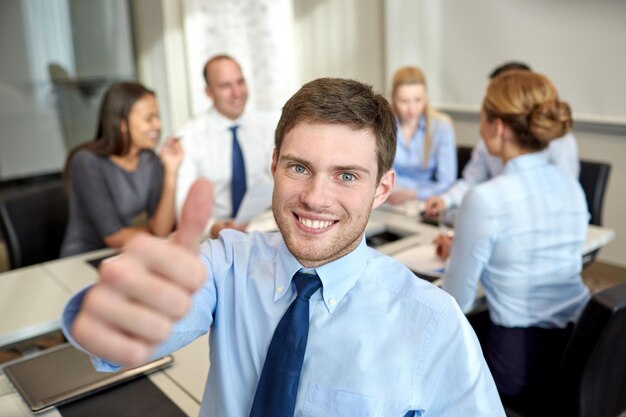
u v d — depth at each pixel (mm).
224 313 963
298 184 845
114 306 380
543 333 1613
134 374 1267
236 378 955
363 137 837
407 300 924
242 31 4383
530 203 1559
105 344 380
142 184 2316
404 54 4152
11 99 4488
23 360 1344
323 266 919
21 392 1208
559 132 1551
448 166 2949
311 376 906
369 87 909
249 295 960
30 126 4605
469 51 3822
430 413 912
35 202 2258
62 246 2240
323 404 895
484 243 1542
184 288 389
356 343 906
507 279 1591
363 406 883
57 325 1579
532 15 3467
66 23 4527
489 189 1542
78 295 590
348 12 4488
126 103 2199
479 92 3836
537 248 1575
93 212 2199
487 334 1674
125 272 379
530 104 1535
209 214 411
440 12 3900
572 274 1640
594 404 1460
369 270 962
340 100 833
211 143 2693
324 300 922
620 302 1307
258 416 885
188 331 882
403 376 892
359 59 4520
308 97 847
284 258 948
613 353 1412
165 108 4738
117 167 2252
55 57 4551
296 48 5008
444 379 902
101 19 4641
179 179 2582
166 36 4434
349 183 843
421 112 2943
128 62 4820
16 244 2148
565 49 3375
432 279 1747
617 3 3105
